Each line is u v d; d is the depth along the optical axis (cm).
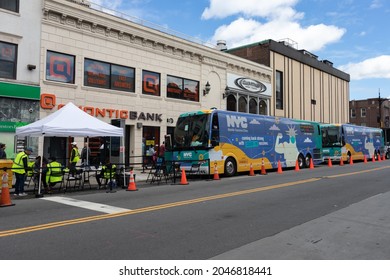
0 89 1475
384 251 546
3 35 1508
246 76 2786
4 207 910
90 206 908
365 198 1032
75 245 567
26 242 583
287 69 3275
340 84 4247
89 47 1792
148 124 2045
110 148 1371
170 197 1049
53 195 1131
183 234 634
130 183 1240
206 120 1623
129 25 1956
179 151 1681
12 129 1516
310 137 2362
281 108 3172
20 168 1084
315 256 521
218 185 1344
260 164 1895
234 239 606
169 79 2200
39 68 1608
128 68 1978
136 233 638
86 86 1769
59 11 1672
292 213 820
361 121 6259
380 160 3356
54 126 1177
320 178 1561
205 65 2428
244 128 1816
